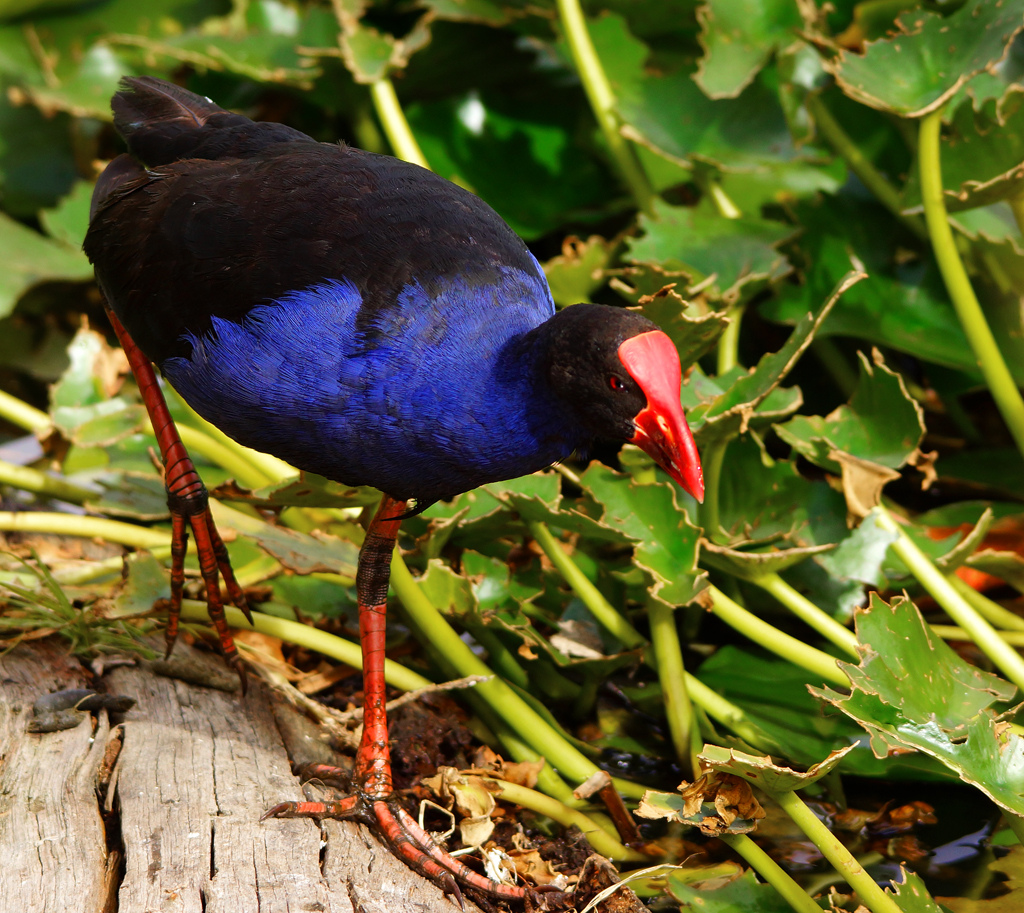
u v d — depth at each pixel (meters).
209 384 4.48
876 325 4.81
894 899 4.46
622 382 4.43
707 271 4.77
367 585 4.53
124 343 4.57
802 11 4.77
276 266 4.46
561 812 4.56
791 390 4.68
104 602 4.62
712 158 4.84
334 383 4.45
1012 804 4.47
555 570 4.71
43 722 4.54
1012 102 4.67
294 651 4.70
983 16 4.66
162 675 4.60
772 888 4.50
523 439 4.46
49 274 4.89
